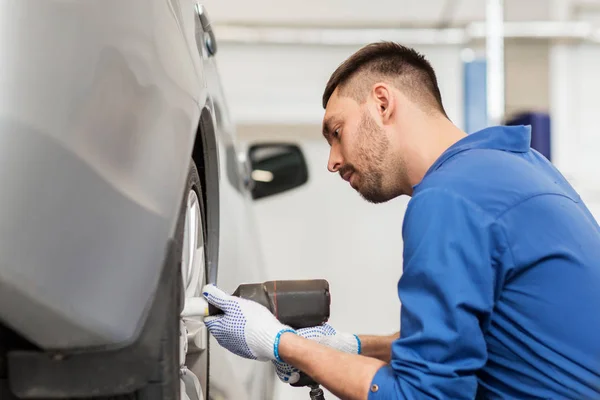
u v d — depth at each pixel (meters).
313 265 6.03
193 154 1.65
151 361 1.02
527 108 6.56
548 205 1.38
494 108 5.25
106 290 0.94
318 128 6.25
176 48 1.27
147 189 1.05
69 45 0.89
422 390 1.29
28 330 0.91
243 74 6.22
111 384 1.00
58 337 0.93
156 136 1.09
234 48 6.21
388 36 6.24
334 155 1.70
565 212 1.40
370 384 1.36
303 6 6.24
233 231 1.99
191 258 1.48
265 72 6.22
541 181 1.43
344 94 1.66
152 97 1.09
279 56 6.22
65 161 0.86
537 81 6.56
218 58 6.20
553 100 6.56
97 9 0.95
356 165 1.65
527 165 1.47
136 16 1.07
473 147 1.49
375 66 1.64
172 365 1.04
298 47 6.23
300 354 1.46
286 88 6.23
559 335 1.35
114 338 0.97
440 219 1.32
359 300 6.04
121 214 0.97
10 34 0.83
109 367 1.00
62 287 0.88
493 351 1.40
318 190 6.11
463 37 6.22
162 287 1.07
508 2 6.50
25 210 0.83
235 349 1.55
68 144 0.87
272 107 6.23
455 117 6.27
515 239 1.33
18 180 0.82
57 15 0.88
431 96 1.64
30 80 0.83
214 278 1.71
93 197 0.91
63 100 0.87
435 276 1.30
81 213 0.90
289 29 6.18
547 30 6.38
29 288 0.85
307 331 1.63
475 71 6.07
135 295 1.00
